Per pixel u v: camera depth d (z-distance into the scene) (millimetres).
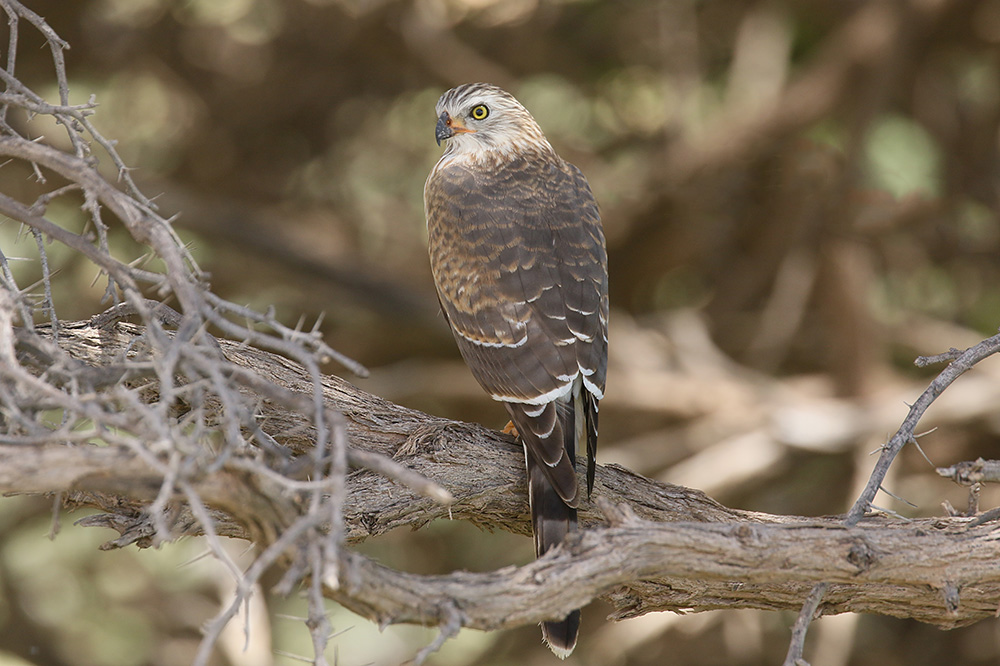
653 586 5484
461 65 13344
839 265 13141
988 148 14188
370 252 14336
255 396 5613
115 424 3553
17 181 12039
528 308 6449
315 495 3473
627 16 13906
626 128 14352
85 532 12609
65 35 12789
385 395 13273
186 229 12609
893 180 13469
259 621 11516
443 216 7027
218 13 13781
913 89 14055
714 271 14633
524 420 5992
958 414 12445
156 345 3809
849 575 4785
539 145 7941
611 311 13992
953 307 14586
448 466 5793
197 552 11734
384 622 4020
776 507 13398
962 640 12828
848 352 13062
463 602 4102
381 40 13375
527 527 6066
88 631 12516
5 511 12273
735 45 14531
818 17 14336
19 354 4332
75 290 12422
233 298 13805
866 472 12250
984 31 13289
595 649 12211
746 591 5484
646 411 13320
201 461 3562
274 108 13969
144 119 14227
